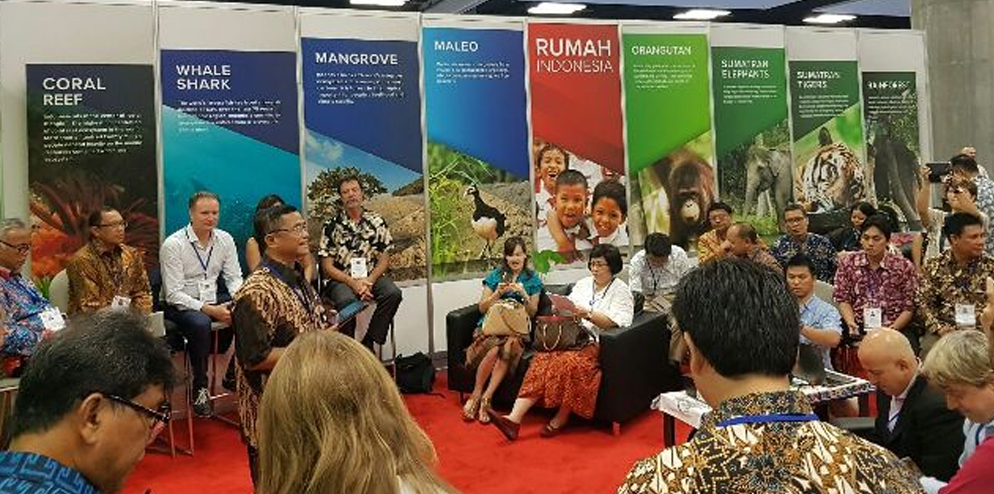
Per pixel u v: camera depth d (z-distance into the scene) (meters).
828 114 8.37
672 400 4.06
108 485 1.20
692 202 7.67
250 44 6.10
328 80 6.39
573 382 5.25
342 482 1.23
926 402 2.89
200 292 5.54
